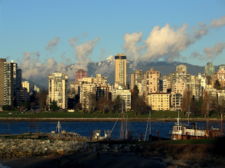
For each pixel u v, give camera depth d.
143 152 123.25
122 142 139.38
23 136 176.25
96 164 111.75
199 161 109.06
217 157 112.25
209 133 160.88
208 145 120.94
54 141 142.88
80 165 112.06
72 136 183.38
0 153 136.12
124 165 108.56
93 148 132.88
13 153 136.50
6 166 116.94
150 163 108.62
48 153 135.88
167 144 126.12
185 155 115.56
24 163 119.31
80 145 137.12
